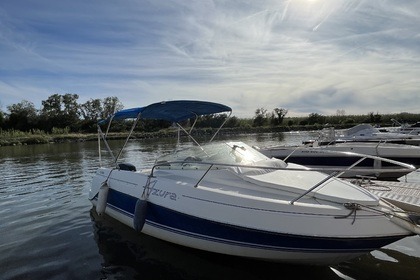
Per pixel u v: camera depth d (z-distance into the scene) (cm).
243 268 430
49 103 6231
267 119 5978
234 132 4988
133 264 456
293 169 420
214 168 492
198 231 438
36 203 824
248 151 557
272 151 1087
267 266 432
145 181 531
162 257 470
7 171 1415
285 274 415
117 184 586
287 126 5453
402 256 466
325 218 373
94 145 3088
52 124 5847
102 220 645
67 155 2097
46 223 654
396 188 610
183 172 515
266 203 397
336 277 409
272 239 387
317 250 378
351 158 1010
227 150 546
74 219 670
